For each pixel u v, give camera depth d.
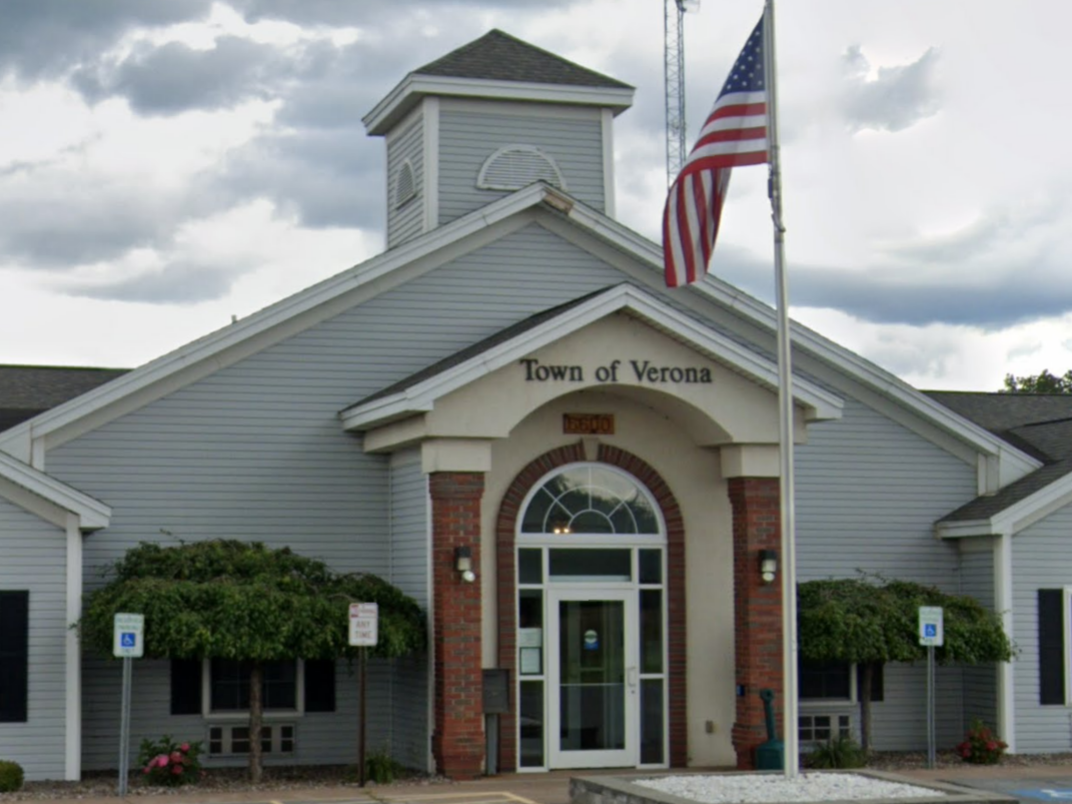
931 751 22.20
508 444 22.14
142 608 19.39
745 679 22.02
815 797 15.98
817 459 24.92
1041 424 27.97
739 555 22.28
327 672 22.48
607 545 22.45
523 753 21.81
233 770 21.70
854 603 22.34
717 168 17.64
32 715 20.22
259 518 22.47
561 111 26.02
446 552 20.78
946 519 25.03
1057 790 20.03
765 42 17.47
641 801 16.00
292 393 22.77
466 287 23.61
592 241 24.20
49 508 20.53
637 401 22.66
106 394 21.89
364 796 19.05
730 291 24.53
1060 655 23.98
